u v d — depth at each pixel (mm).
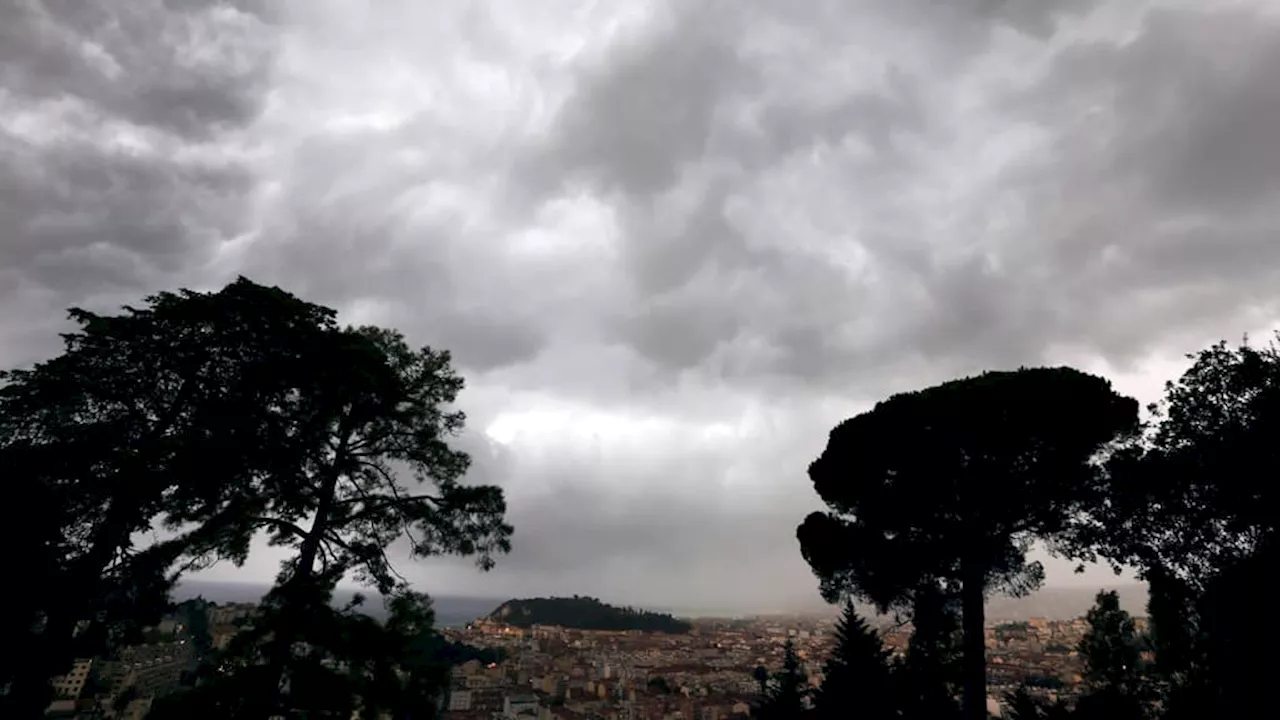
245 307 13750
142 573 11953
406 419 14688
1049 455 14578
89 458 12078
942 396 15531
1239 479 11922
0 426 11938
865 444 16953
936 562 15398
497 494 14875
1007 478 14945
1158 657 14469
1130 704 14539
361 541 14320
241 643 10797
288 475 13242
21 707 10961
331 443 14258
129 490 11555
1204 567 12758
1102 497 14312
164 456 11742
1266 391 12062
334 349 13859
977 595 14602
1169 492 12992
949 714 16578
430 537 14680
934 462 15578
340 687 10508
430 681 11664
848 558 16844
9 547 10992
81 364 12969
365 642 11023
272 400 13906
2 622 10930
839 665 19703
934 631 16062
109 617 12281
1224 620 11727
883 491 16422
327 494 13875
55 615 11594
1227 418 12641
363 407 14242
